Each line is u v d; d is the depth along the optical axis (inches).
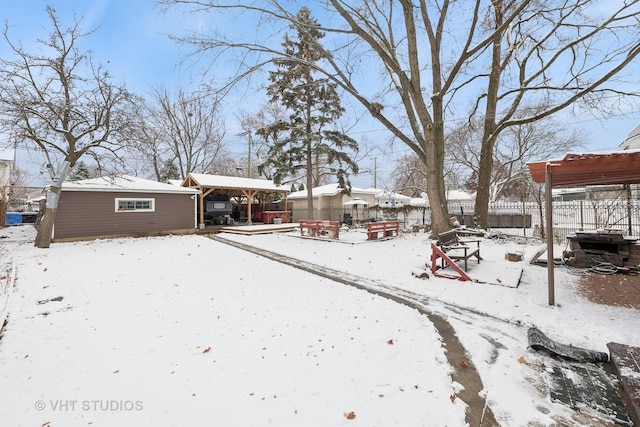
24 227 761.0
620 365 103.3
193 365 120.5
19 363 123.3
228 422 87.7
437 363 119.5
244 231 611.5
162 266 312.8
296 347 133.7
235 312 179.0
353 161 675.4
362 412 90.9
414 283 239.5
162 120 997.8
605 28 359.6
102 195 520.1
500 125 469.4
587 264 276.4
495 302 190.7
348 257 353.4
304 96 655.1
